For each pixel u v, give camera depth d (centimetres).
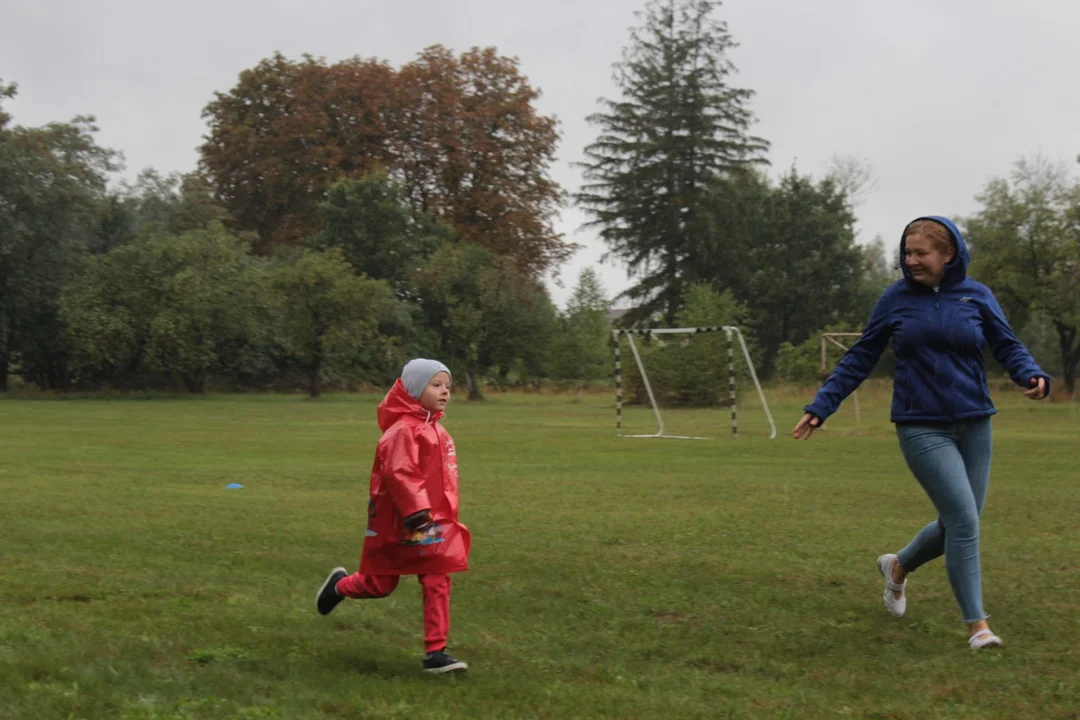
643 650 545
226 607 611
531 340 5281
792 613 631
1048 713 438
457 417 3444
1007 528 973
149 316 4644
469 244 5512
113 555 784
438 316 5341
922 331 553
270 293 4756
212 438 2256
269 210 6325
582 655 534
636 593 680
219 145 6303
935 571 758
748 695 463
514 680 477
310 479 1406
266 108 6312
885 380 4569
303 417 3275
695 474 1506
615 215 6281
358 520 1004
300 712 416
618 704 441
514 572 746
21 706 405
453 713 423
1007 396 4381
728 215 6269
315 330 4738
